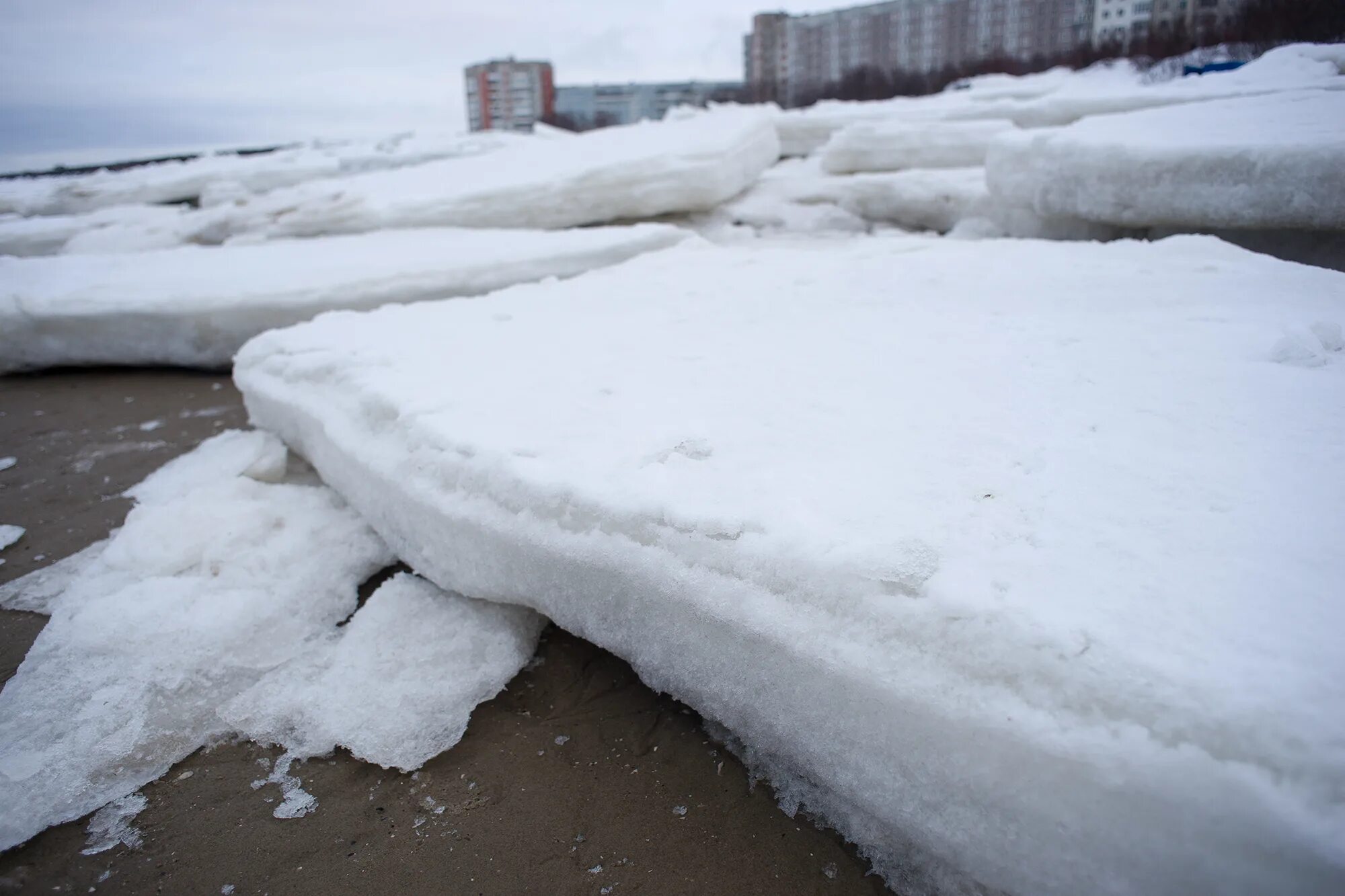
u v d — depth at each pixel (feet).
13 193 56.90
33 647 8.48
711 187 31.45
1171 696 4.38
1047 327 11.13
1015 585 5.36
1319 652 4.50
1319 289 11.76
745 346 11.41
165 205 55.72
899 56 190.08
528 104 248.93
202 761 7.31
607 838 6.40
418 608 8.80
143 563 9.62
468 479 8.24
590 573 7.23
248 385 13.17
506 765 7.17
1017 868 4.89
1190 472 6.68
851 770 5.76
